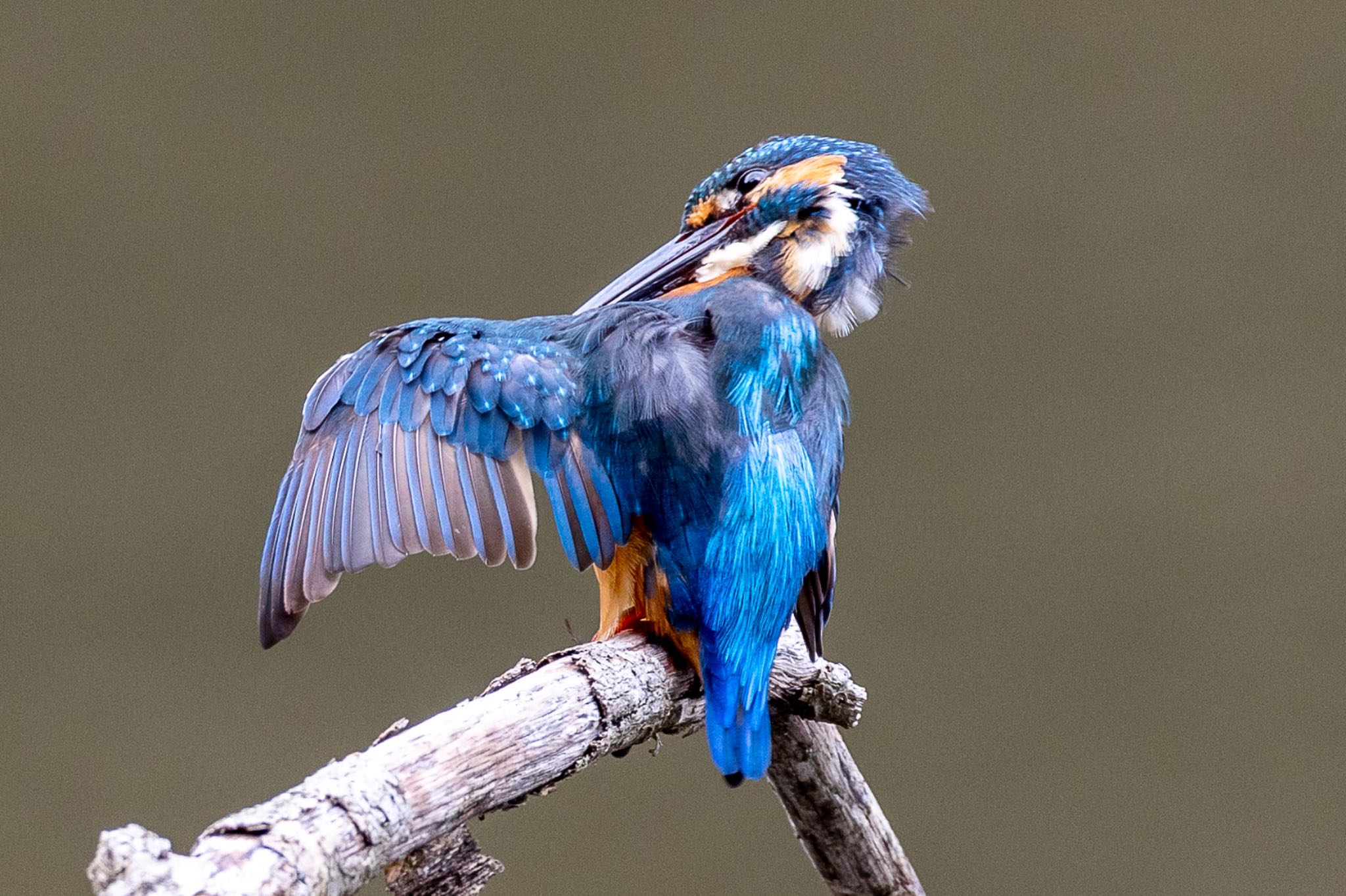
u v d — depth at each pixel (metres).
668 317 4.76
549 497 4.75
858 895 4.80
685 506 4.74
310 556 4.75
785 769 4.78
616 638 4.75
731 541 4.74
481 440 4.75
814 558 4.75
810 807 4.79
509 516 4.75
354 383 4.76
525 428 4.75
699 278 4.81
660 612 4.75
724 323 4.75
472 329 4.76
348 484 4.75
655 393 4.74
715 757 4.73
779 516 4.74
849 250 4.80
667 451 4.74
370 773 4.67
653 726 4.74
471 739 4.69
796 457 4.75
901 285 4.82
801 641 4.77
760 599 4.74
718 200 4.82
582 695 4.71
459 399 4.75
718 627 4.74
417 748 4.68
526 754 4.70
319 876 4.66
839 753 4.79
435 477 4.75
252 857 4.65
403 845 4.67
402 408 4.75
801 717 4.77
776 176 4.81
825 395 4.76
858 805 4.79
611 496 4.75
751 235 4.81
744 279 4.77
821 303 4.80
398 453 4.75
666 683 4.73
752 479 4.74
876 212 4.81
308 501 4.75
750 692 4.73
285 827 4.66
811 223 4.80
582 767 4.71
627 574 4.75
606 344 4.75
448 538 4.74
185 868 4.64
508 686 4.71
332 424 4.76
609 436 4.75
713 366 4.75
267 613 4.75
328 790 4.66
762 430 4.75
